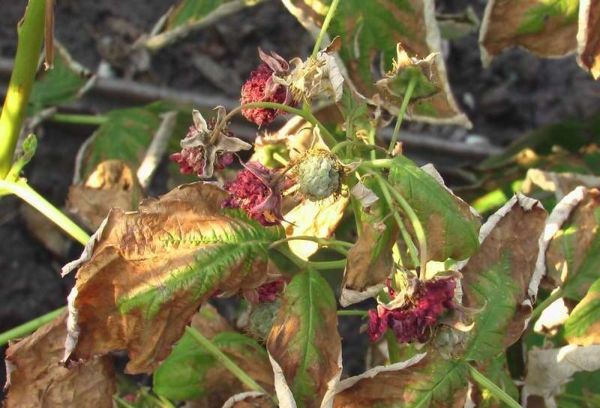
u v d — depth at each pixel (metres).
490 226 0.72
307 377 0.70
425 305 0.66
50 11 0.74
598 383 0.81
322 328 0.71
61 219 0.74
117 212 0.69
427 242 0.68
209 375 0.76
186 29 0.87
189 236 0.70
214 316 0.80
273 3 1.12
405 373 0.71
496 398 0.73
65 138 1.02
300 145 0.75
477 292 0.72
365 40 0.78
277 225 0.71
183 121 0.93
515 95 1.12
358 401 0.71
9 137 0.75
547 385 0.76
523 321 0.72
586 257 0.75
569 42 0.78
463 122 0.78
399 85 0.71
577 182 0.84
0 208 0.98
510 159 0.93
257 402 0.73
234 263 0.70
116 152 0.90
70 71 0.92
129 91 1.03
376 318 0.67
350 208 0.78
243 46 1.11
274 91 0.70
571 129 0.95
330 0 0.78
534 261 0.73
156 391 0.75
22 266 0.97
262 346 0.77
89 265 0.68
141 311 0.69
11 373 0.73
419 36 0.77
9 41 1.05
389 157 0.70
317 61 0.70
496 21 0.78
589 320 0.73
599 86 1.12
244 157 0.97
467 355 0.71
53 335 0.74
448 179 1.01
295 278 0.71
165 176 1.01
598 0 0.74
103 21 1.09
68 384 0.74
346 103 0.73
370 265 0.69
